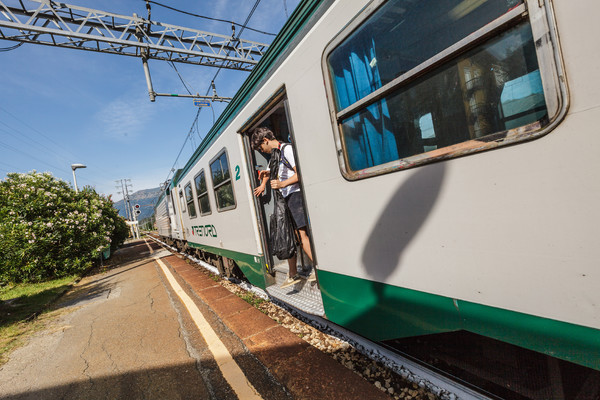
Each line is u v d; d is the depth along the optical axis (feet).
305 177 8.05
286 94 8.37
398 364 7.13
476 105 4.36
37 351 11.39
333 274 7.59
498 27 3.90
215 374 7.88
